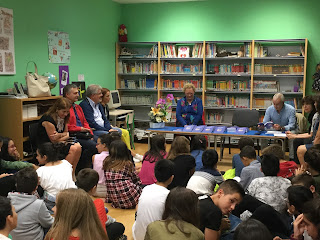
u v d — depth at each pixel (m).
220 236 2.77
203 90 8.01
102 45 7.95
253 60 7.68
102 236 2.08
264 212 2.68
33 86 5.28
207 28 8.21
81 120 5.82
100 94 6.13
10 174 4.03
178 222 2.02
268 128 6.05
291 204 2.55
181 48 8.12
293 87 7.88
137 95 8.59
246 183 3.54
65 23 6.66
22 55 5.65
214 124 8.23
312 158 3.25
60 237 1.96
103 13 7.92
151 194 2.87
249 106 7.89
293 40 7.45
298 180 2.92
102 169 4.39
